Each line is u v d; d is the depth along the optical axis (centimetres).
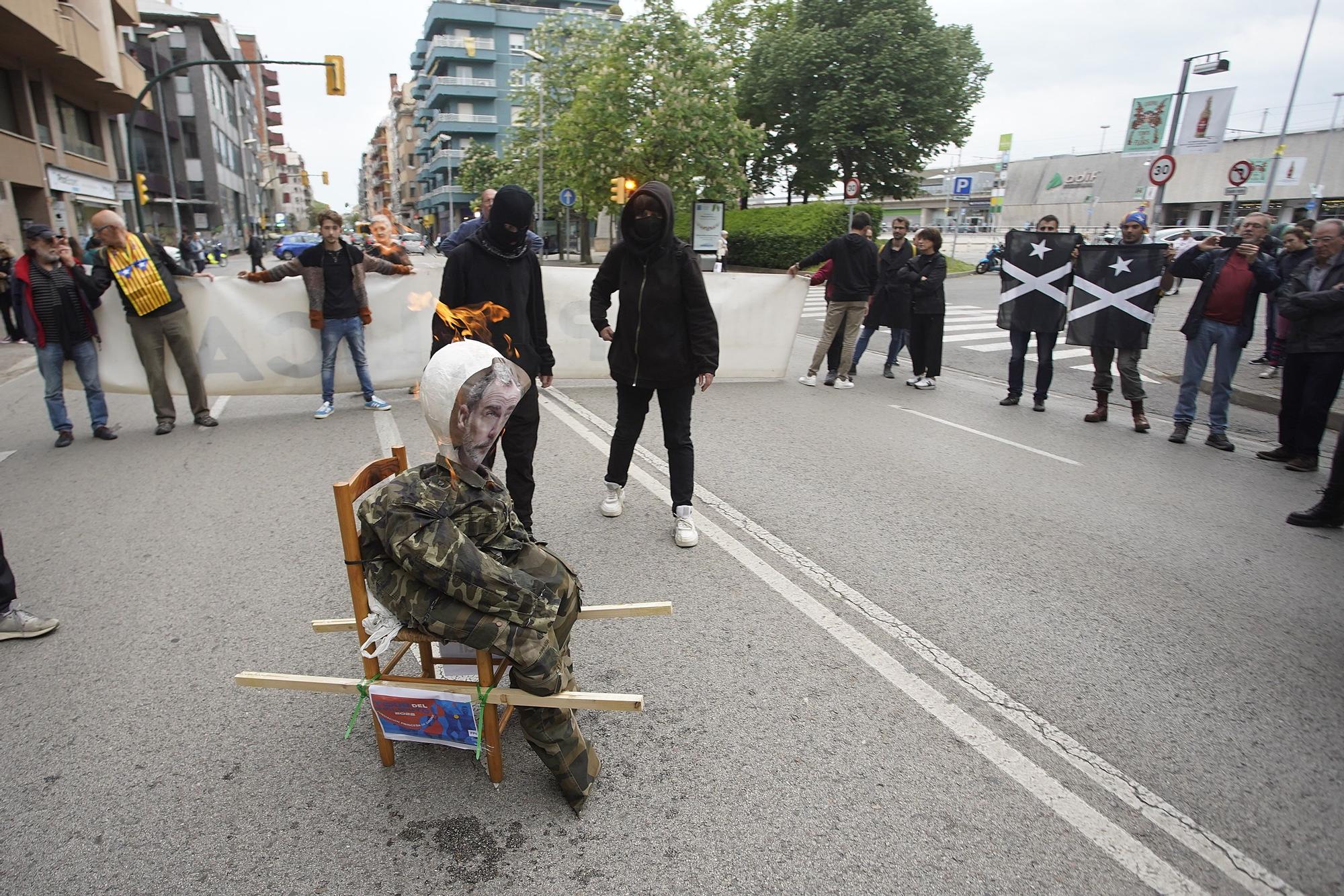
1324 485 607
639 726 287
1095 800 253
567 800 244
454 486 222
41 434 693
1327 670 335
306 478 566
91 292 647
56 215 2319
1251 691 317
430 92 7431
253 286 744
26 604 376
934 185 8494
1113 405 900
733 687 311
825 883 218
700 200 2636
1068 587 409
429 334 825
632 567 420
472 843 232
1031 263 823
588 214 3069
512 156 4147
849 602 385
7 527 473
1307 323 624
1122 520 513
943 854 229
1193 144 1633
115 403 821
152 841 231
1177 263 722
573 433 694
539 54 3669
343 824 239
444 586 211
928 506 529
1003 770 266
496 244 395
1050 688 315
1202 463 657
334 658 329
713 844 232
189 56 5578
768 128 3616
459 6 6788
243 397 837
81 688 308
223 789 253
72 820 239
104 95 2709
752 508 516
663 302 423
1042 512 524
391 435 680
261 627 355
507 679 289
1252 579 425
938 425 766
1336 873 226
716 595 389
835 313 912
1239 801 254
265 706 298
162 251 695
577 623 358
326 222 711
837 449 667
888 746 277
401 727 245
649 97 2520
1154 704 306
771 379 970
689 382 440
